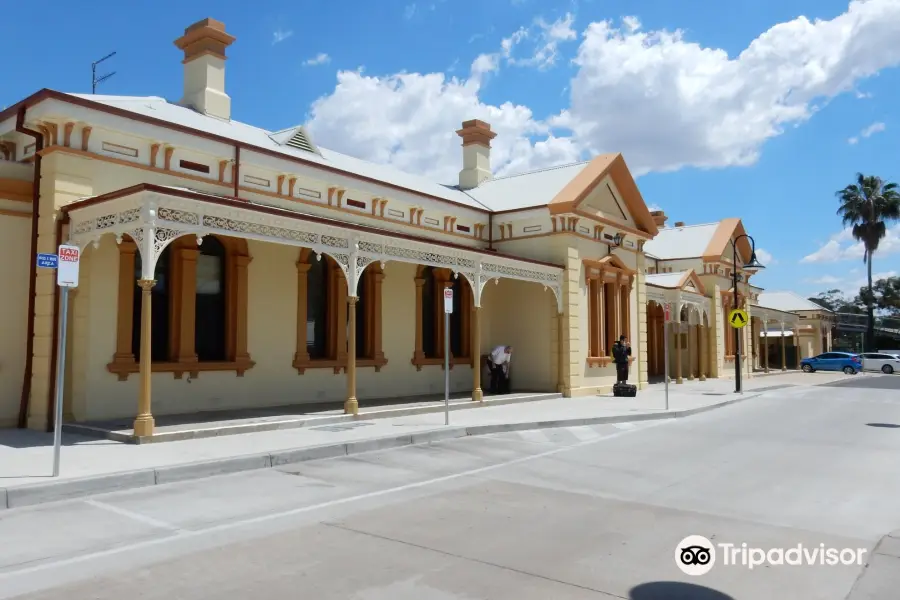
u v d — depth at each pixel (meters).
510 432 13.54
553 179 23.97
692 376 30.97
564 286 21.00
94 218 11.47
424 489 8.44
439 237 20.20
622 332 24.31
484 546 6.07
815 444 12.52
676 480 9.16
